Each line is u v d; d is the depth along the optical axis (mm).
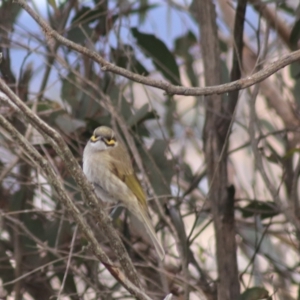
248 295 9508
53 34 6441
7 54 11062
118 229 11086
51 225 10664
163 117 13000
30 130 10023
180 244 9562
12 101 6434
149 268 10688
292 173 11070
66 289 10750
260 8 10242
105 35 11312
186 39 12766
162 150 10297
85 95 11055
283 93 12125
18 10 11367
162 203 10094
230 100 9914
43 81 11164
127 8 11461
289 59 6449
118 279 6594
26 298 11641
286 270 11641
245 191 11812
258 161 9211
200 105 12516
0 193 11344
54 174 6332
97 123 10469
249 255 11789
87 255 10391
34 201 11641
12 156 11000
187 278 9398
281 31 11312
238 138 13719
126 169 9164
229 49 13797
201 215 12039
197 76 13125
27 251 10766
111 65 6441
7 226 11070
